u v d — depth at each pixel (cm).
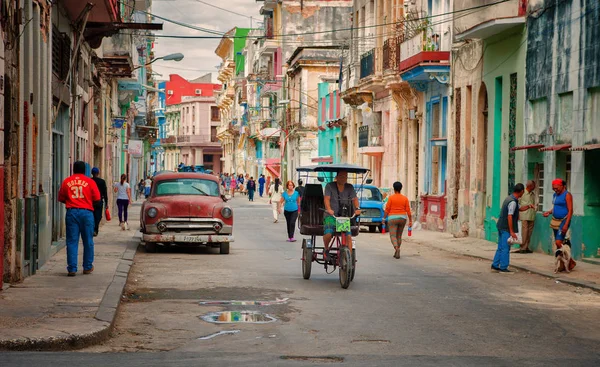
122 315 1332
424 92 3806
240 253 2492
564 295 1655
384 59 4109
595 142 2223
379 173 4719
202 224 2409
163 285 1719
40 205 1858
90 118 3419
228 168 12669
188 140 14138
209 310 1394
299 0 7844
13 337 1041
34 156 1770
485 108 3119
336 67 6800
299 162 7006
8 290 1461
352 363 983
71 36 2622
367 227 3903
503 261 2067
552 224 2159
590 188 2264
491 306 1486
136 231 3198
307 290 1667
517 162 2742
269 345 1100
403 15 4091
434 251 2675
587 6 2250
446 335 1193
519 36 2727
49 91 1959
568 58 2367
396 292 1655
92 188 1736
